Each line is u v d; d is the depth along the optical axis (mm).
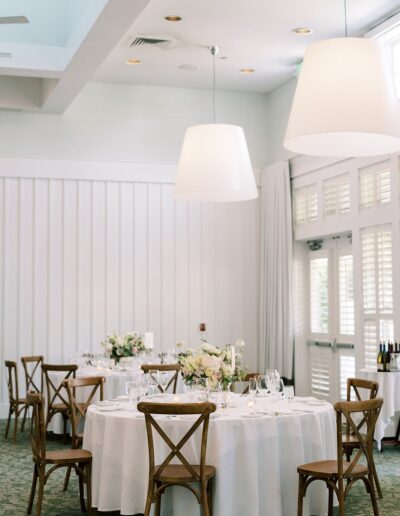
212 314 11023
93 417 5352
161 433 4668
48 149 10469
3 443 8352
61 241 10477
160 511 4934
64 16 8547
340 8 7910
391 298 8289
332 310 10016
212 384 5324
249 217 11273
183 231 10961
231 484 4953
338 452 4801
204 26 8383
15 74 8625
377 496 5898
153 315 10766
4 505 5727
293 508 5125
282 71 10203
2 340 10203
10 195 10328
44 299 10375
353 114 4297
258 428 5031
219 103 11211
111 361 8719
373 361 8609
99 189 10641
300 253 10656
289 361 10336
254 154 11336
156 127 10906
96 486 5266
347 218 9219
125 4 6684
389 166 8359
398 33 8172
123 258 10688
